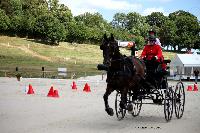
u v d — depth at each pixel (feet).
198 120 51.47
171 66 214.69
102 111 58.34
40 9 507.30
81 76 213.66
